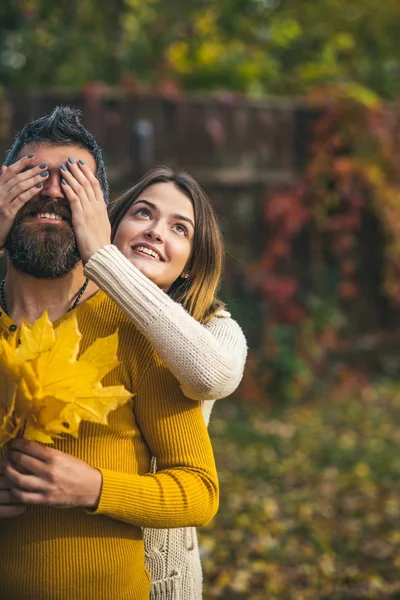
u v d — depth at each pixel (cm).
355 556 521
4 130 741
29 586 228
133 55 1077
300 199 853
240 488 632
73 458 222
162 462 239
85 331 240
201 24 1153
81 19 1096
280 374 845
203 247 281
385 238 893
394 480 658
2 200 232
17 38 1053
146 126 770
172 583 262
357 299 911
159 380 239
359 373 909
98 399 212
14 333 226
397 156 881
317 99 868
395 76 1133
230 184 824
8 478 219
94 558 230
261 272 845
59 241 234
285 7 1244
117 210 289
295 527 563
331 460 699
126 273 234
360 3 1247
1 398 215
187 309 278
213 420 788
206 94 827
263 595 470
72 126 243
